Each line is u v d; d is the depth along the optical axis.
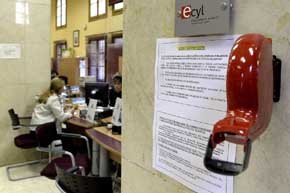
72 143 3.46
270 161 0.59
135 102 0.98
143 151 0.95
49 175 2.80
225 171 0.52
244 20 0.62
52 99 3.93
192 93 0.75
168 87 0.83
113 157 3.08
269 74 0.52
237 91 0.50
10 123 4.11
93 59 9.00
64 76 7.51
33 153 4.28
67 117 3.92
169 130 0.83
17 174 3.86
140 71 0.95
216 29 0.67
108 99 4.62
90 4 9.10
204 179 0.73
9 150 4.14
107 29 8.30
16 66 4.10
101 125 3.64
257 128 0.50
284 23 0.55
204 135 0.72
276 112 0.57
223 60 0.66
